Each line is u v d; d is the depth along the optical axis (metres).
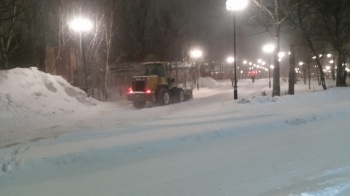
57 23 29.62
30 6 26.17
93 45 29.59
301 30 29.58
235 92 20.94
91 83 33.09
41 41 31.91
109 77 37.94
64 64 36.75
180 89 25.25
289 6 23.64
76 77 35.53
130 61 47.12
